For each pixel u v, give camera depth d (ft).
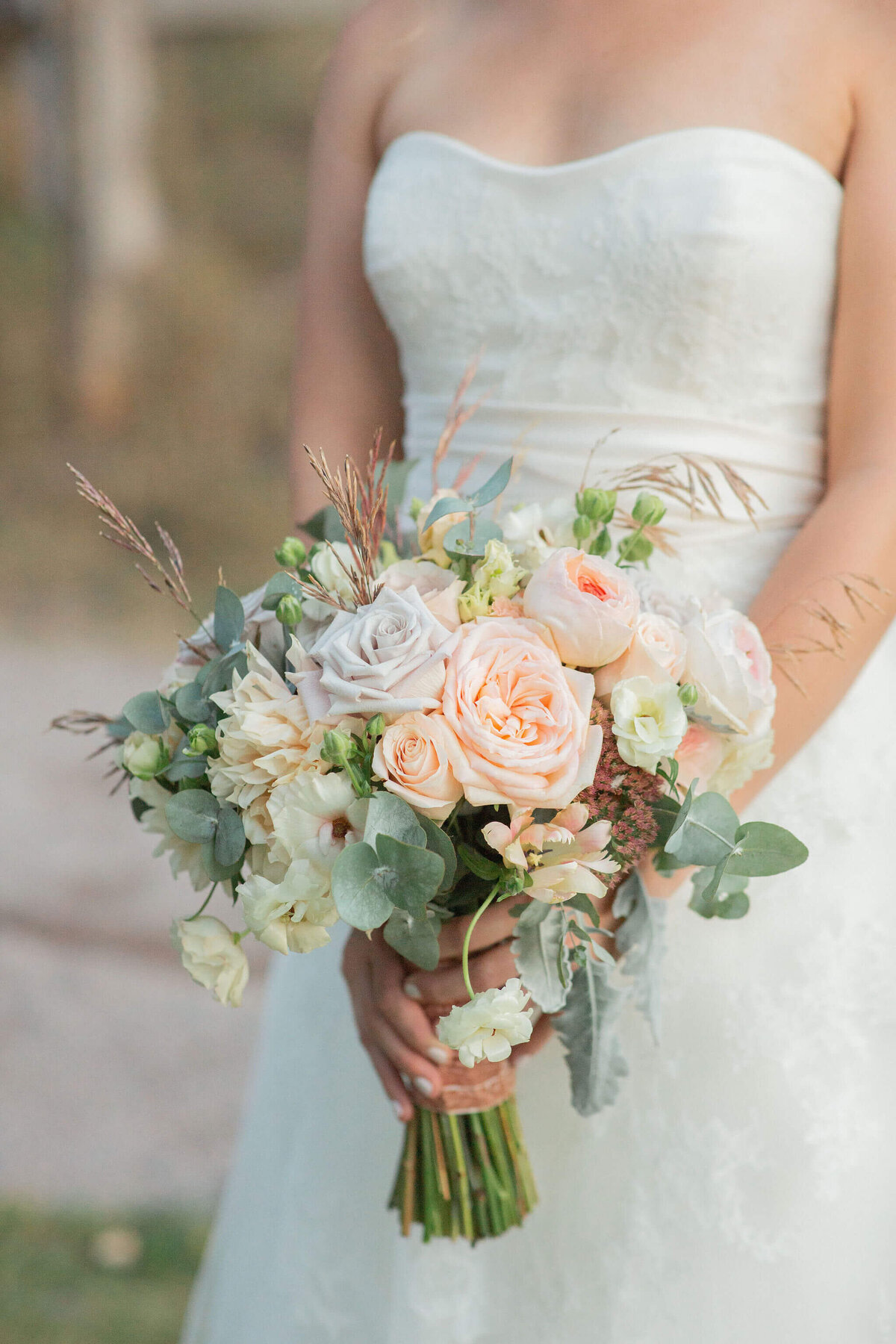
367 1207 5.43
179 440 29.55
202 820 4.03
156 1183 10.25
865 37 4.87
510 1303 5.09
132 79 29.81
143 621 23.75
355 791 3.75
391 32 5.91
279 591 4.18
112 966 13.50
